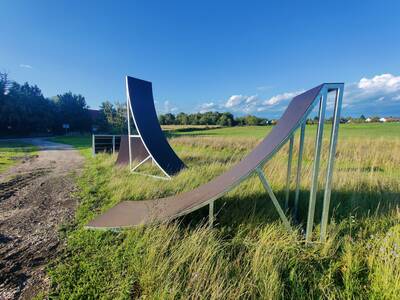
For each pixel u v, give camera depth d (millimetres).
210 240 2082
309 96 2256
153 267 1824
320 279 1649
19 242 2494
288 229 2225
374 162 6145
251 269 1732
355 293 1531
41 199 4086
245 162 3023
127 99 6652
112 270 1900
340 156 7434
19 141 23438
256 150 3176
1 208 3627
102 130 44969
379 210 2748
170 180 4891
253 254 1957
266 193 3396
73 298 1615
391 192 3285
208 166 6105
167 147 7039
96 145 11039
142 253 2055
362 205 2877
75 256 2146
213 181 3412
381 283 1531
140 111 6855
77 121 43625
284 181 3967
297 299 1512
